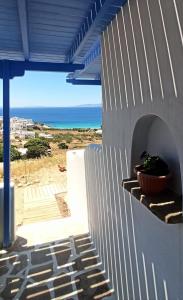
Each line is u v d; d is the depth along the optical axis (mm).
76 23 2605
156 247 1724
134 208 2084
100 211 3102
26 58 3484
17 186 7195
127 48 2033
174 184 1697
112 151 2518
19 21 2492
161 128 1821
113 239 2660
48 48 3373
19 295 2609
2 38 2982
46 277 2877
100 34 2684
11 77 3445
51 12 2348
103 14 2156
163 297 1664
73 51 3262
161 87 1540
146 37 1709
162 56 1513
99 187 3086
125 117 2154
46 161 10867
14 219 3600
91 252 3359
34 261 3174
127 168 2176
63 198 5871
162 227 1631
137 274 2086
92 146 3549
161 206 1481
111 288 2717
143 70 1777
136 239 2074
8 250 3414
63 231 3922
